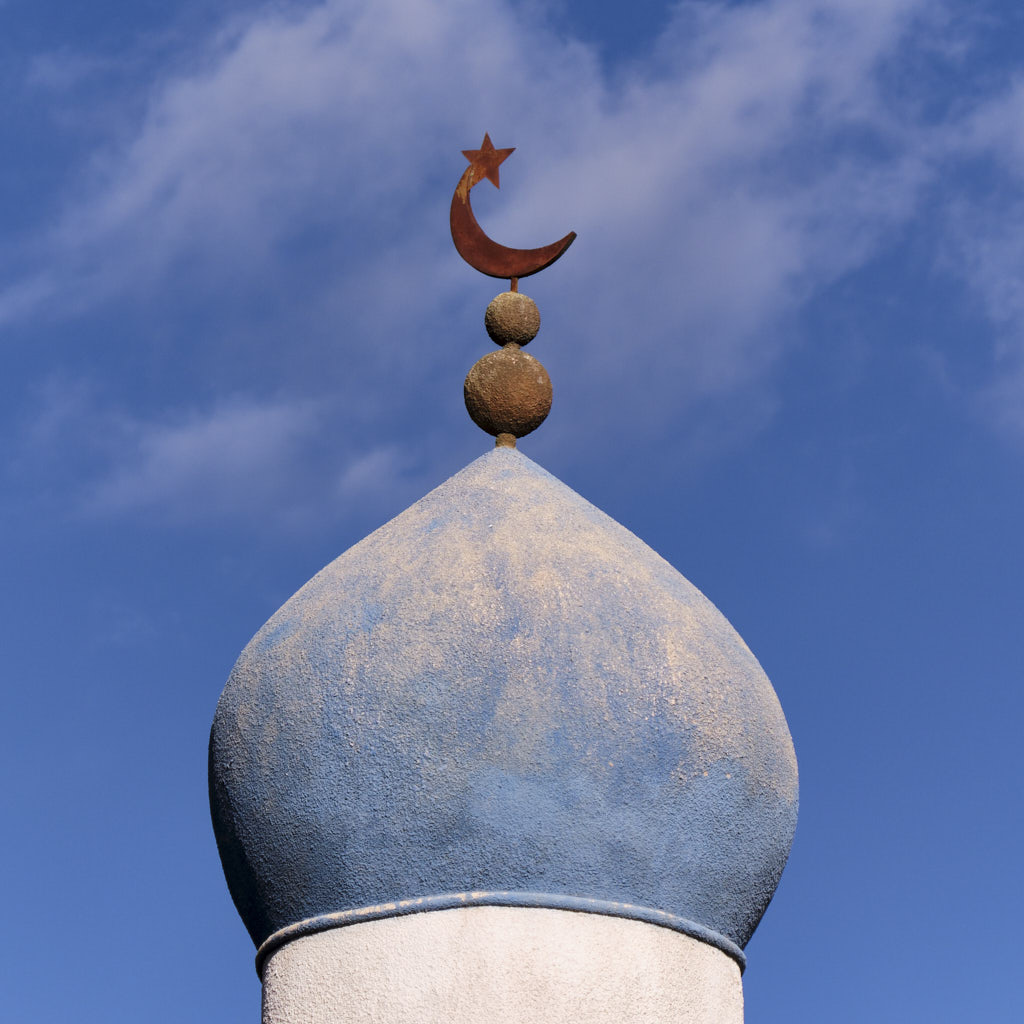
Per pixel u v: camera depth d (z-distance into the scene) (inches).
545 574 237.1
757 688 243.6
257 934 242.8
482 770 222.1
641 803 225.1
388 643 231.1
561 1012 215.5
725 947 234.4
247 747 237.0
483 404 279.7
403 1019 215.6
